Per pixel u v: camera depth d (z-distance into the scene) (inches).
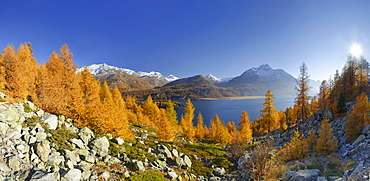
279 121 2137.1
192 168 618.8
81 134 502.6
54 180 261.9
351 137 877.8
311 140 860.0
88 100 988.6
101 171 375.2
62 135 459.8
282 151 879.1
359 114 875.4
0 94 506.9
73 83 1040.2
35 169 278.4
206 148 929.5
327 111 1348.4
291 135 1283.2
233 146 866.8
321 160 650.8
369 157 536.4
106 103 697.6
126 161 481.7
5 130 339.0
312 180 452.1
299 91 1413.6
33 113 489.7
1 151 281.6
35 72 804.6
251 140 1417.3
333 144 756.0
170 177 443.8
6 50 697.6
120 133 699.4
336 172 503.2
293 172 516.7
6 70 652.1
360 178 338.0
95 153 457.1
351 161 581.0
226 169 673.0
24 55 898.1
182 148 866.8
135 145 671.1
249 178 552.7
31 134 382.0
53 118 492.7
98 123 659.4
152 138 1000.2
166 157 613.9
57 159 336.5
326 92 1722.4
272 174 548.1
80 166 361.1
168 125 997.8
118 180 358.9
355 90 1594.5
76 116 660.7
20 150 309.1
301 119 1549.0
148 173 423.2
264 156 553.3
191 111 2074.3
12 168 262.7
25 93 631.8
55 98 642.2
